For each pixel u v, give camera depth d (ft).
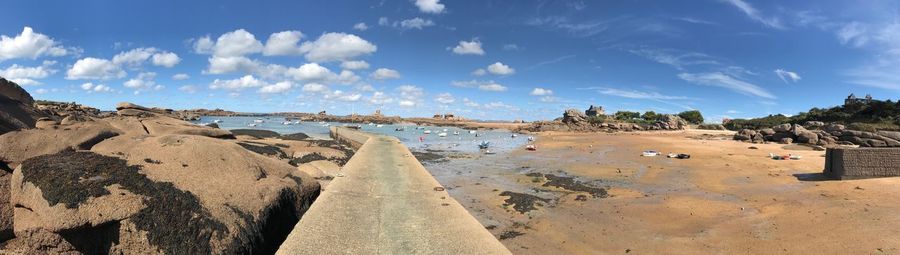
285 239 26.63
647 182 64.39
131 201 20.56
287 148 63.05
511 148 130.11
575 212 47.85
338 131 150.10
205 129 53.52
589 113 396.16
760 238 36.63
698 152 101.14
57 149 29.22
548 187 61.98
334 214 30.01
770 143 124.57
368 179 45.14
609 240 38.58
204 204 22.77
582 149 121.70
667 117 268.62
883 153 53.93
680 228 41.04
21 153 27.58
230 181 26.43
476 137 195.72
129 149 27.91
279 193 28.78
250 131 135.85
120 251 19.56
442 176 73.41
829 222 38.42
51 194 19.35
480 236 26.37
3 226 20.04
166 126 52.21
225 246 21.72
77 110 139.85
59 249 19.01
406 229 27.43
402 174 49.32
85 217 18.83
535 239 39.32
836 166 56.08
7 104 42.63
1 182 22.33
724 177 65.26
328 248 23.70
